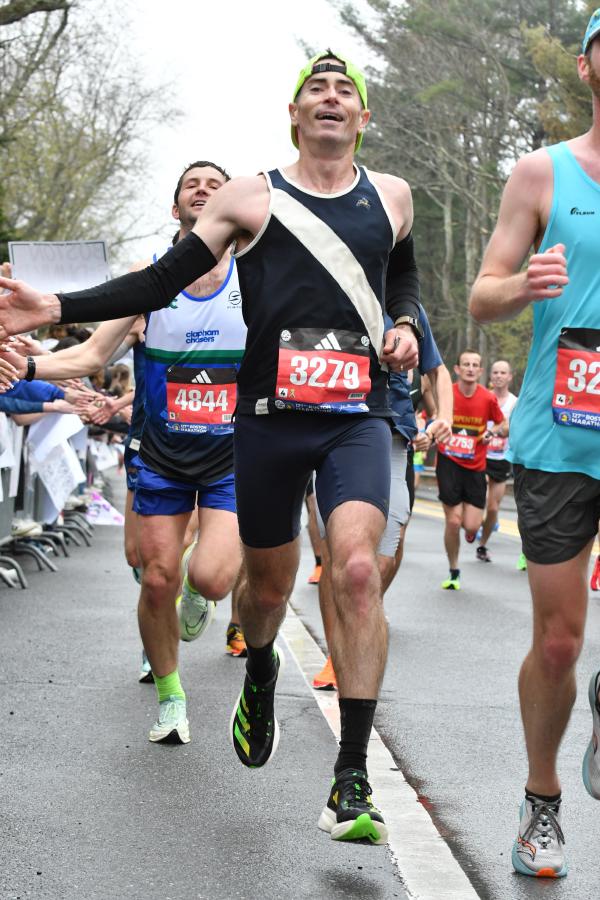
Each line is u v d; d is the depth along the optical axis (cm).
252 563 498
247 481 486
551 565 442
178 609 714
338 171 480
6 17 3022
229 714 690
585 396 439
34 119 3916
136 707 696
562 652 444
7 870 442
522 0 4275
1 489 1184
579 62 443
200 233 476
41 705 694
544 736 453
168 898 421
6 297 459
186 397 649
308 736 651
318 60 480
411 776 586
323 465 479
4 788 539
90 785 548
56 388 1093
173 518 643
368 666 445
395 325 504
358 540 456
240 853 468
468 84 4431
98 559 1485
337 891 431
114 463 2111
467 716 712
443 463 1350
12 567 1316
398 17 4547
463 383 1353
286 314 473
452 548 1345
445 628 1052
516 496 456
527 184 447
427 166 4909
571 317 442
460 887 436
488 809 536
